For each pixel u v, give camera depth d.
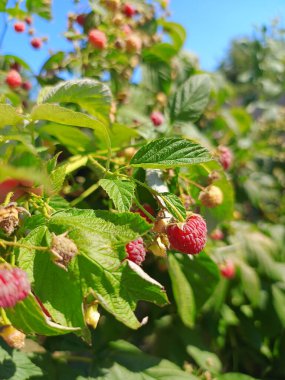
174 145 0.21
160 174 0.26
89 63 0.37
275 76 0.85
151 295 0.18
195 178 0.29
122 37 0.37
